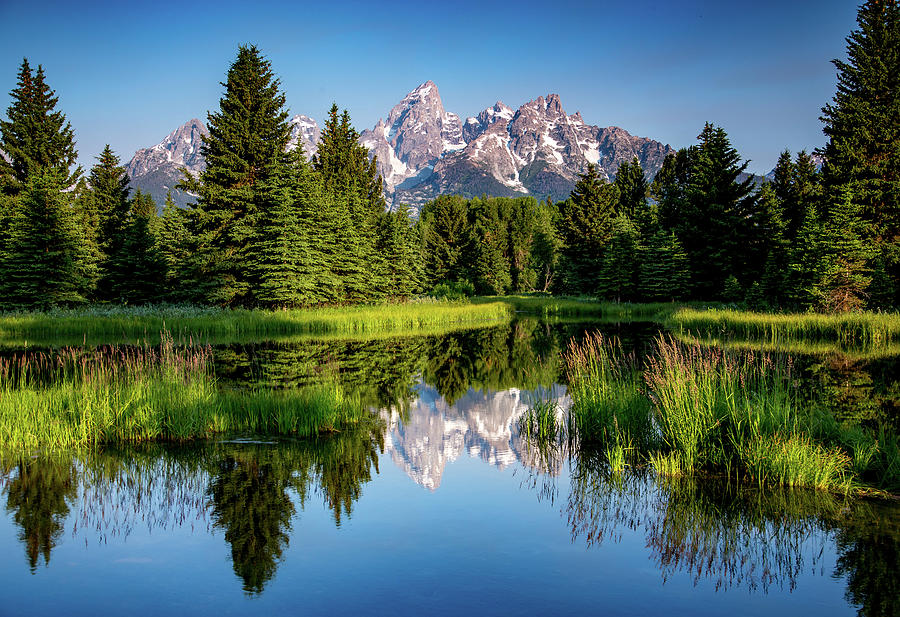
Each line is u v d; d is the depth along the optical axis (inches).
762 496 274.5
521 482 305.7
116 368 502.3
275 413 413.7
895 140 1289.4
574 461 340.5
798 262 1203.9
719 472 308.8
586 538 237.9
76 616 180.9
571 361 628.4
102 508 269.3
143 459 335.6
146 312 1199.6
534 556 222.8
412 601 190.4
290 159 1446.9
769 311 1186.0
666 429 350.6
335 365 708.0
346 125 2171.5
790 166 1770.4
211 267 1344.7
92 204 1780.3
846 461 298.7
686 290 1766.7
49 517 259.6
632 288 1899.6
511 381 617.6
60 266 1259.8
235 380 580.1
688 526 246.5
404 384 595.8
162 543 234.2
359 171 2213.3
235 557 222.8
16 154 1592.0
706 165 1804.9
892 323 862.5
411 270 1971.0
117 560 219.8
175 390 415.5
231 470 318.7
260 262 1333.7
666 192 2460.6
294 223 1357.0
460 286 2384.4
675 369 396.5
